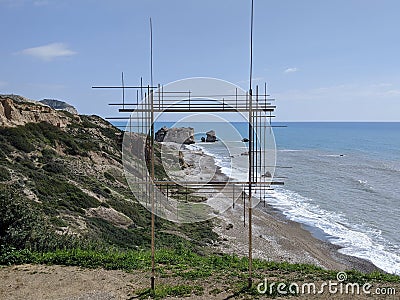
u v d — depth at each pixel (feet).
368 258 75.25
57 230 59.31
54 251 41.96
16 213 42.06
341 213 112.16
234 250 76.84
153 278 31.50
